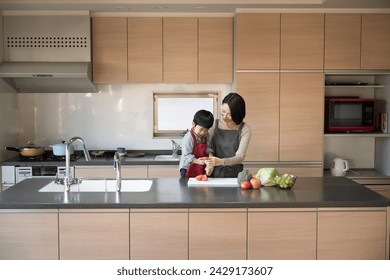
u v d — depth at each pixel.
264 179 3.35
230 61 4.98
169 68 4.97
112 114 5.39
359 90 5.44
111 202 2.88
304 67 4.84
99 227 2.93
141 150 5.43
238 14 4.79
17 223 2.92
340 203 2.92
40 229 2.93
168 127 5.42
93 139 5.40
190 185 3.39
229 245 2.95
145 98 5.39
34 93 5.33
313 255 2.98
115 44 4.94
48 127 5.37
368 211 2.97
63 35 4.85
